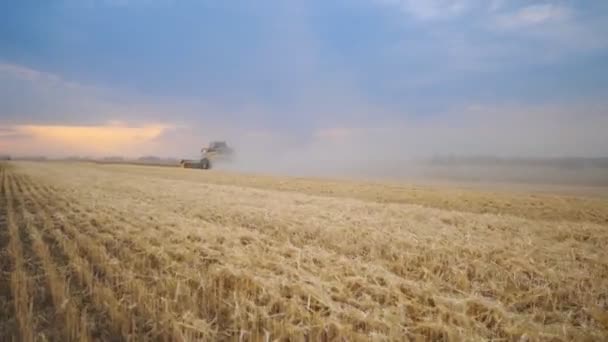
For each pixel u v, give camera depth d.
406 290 5.05
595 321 4.33
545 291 4.98
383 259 6.59
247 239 7.81
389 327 3.89
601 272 5.86
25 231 9.16
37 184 22.61
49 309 4.60
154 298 4.74
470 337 3.73
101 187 20.08
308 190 22.78
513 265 6.07
